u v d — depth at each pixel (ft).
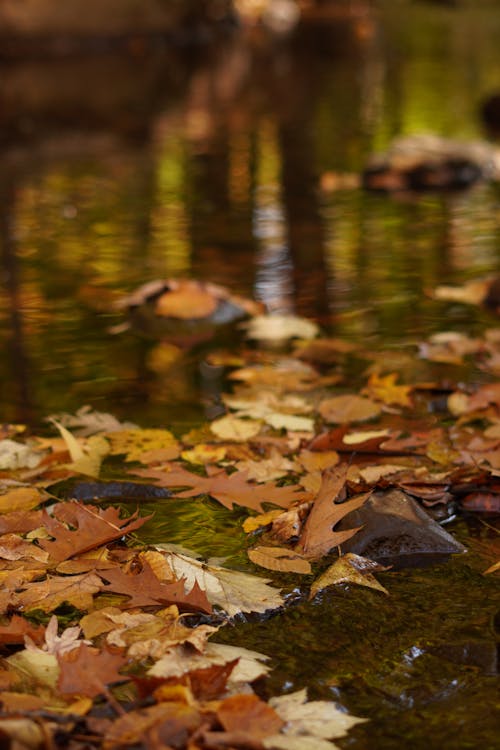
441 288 20.03
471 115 46.03
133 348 16.75
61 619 8.71
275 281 20.76
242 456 12.23
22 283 20.86
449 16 119.85
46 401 14.33
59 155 36.40
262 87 56.49
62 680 7.52
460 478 11.35
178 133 41.01
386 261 22.25
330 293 19.84
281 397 14.32
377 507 10.41
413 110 47.65
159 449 12.41
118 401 14.30
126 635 8.32
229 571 9.44
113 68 65.00
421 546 10.02
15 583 9.18
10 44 70.54
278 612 8.89
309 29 99.45
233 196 29.60
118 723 6.91
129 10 77.41
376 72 64.85
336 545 9.89
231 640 8.43
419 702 7.58
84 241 24.50
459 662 8.09
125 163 34.86
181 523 10.59
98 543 9.75
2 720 6.68
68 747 6.73
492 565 9.74
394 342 16.79
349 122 43.88
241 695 7.06
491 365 15.48
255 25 96.02
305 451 12.19
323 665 8.06
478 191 30.89
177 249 23.56
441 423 13.24
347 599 9.10
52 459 12.11
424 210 27.91
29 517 10.45
